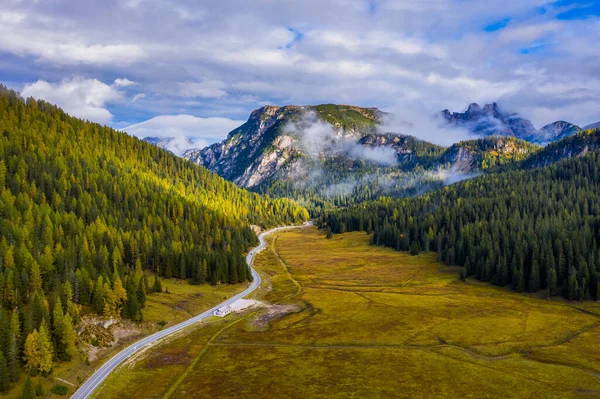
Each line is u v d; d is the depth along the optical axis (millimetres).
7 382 89438
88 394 91375
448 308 148500
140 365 106625
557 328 123500
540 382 88812
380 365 100688
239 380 95625
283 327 134750
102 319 124688
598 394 82812
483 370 96062
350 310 150750
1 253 143250
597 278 149750
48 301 121250
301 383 92188
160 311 143125
